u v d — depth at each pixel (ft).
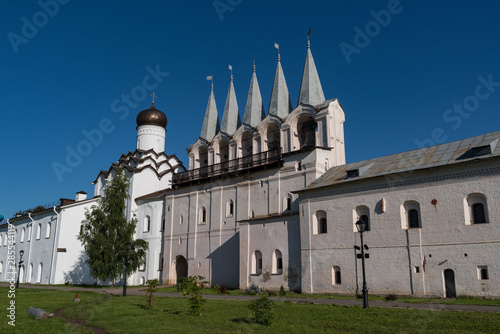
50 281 179.22
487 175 81.56
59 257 180.14
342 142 133.28
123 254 149.89
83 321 63.31
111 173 197.77
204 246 145.18
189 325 55.36
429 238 86.79
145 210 173.17
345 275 98.17
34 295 109.91
